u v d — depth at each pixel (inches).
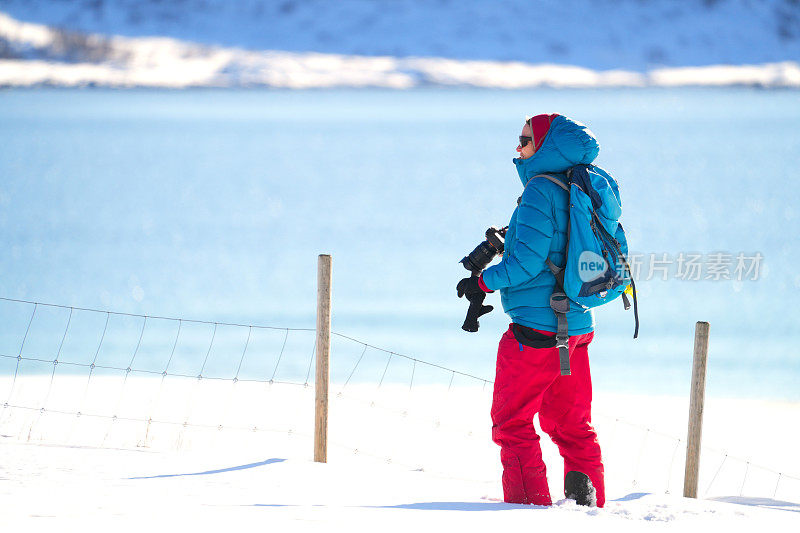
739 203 7204.7
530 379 761.6
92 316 2802.7
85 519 540.1
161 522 542.9
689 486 1037.8
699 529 647.8
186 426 1258.0
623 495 934.4
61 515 547.8
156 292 3489.2
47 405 1374.3
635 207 6934.1
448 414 1509.6
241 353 2245.3
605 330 2726.4
